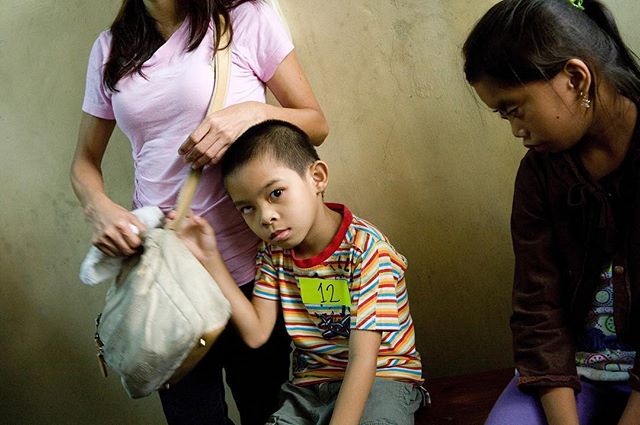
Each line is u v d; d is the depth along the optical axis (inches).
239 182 71.4
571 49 57.6
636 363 60.7
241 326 76.7
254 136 71.2
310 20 94.9
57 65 101.5
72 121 102.8
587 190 62.5
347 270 75.4
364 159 97.6
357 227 75.9
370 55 94.7
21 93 103.0
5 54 102.0
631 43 86.2
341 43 95.0
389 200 98.3
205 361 79.4
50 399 114.3
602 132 60.4
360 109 96.4
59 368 112.8
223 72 73.9
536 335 66.7
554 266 67.2
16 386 114.0
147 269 65.3
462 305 99.8
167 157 75.7
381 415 72.1
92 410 114.0
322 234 75.7
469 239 97.9
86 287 108.9
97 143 83.5
